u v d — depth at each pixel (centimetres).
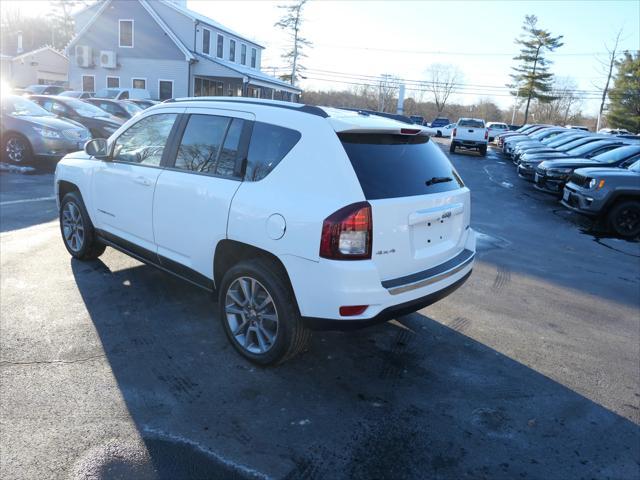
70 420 294
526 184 1647
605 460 292
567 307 538
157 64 3459
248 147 364
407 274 343
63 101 1477
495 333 455
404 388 353
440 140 4169
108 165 484
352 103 8106
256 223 338
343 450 285
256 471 264
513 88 6425
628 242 905
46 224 697
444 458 284
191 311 448
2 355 358
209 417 305
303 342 349
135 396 321
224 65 3412
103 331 403
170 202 407
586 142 1688
